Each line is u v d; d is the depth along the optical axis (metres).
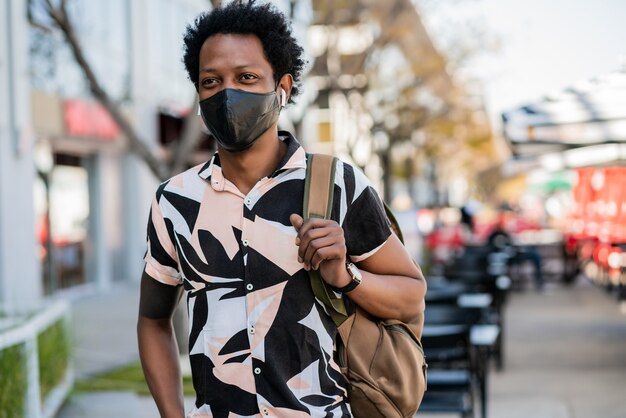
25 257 12.73
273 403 1.92
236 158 2.01
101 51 15.49
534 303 14.89
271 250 1.95
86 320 12.18
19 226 12.62
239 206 1.98
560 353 9.68
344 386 2.02
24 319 6.21
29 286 12.83
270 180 1.99
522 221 29.23
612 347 10.03
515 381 8.12
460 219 25.61
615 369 8.63
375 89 19.81
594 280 18.44
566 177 20.72
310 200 1.96
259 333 1.93
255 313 1.94
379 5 14.26
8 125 12.31
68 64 14.12
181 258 2.02
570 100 6.85
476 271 11.18
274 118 2.00
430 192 40.12
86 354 9.16
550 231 30.98
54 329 6.62
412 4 13.64
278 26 2.02
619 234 13.83
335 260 1.89
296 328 1.94
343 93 14.64
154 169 8.11
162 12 19.27
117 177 17.55
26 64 12.66
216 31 1.99
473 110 25.66
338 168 2.02
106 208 16.94
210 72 1.97
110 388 7.32
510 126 6.96
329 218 1.96
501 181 67.06
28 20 12.84
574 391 7.60
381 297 1.99
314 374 1.95
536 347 10.14
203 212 2.01
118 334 10.77
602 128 6.70
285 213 1.97
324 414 1.94
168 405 2.15
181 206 2.03
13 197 12.48
